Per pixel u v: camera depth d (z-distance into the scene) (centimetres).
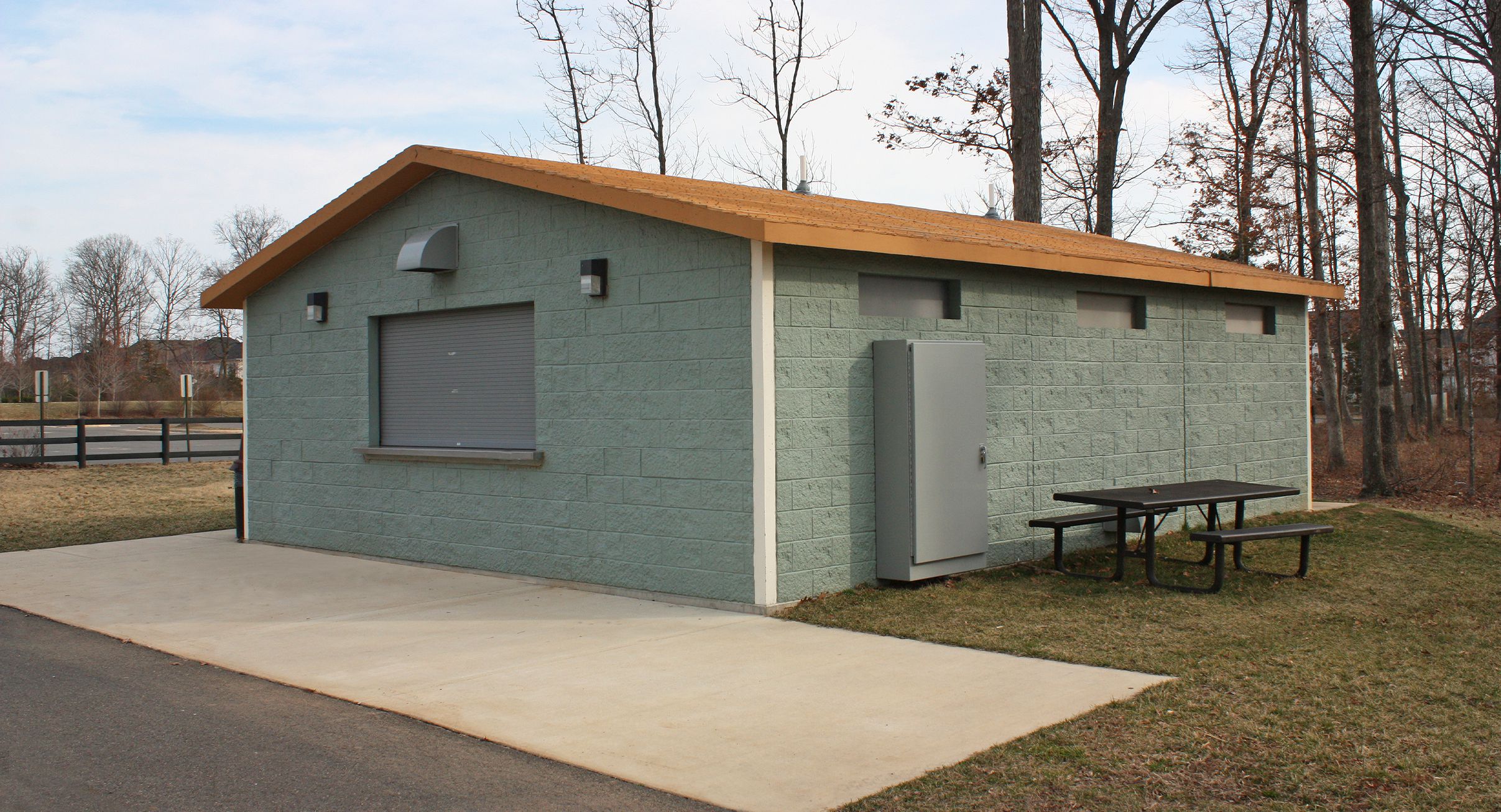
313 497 1192
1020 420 1017
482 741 527
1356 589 884
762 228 755
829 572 848
